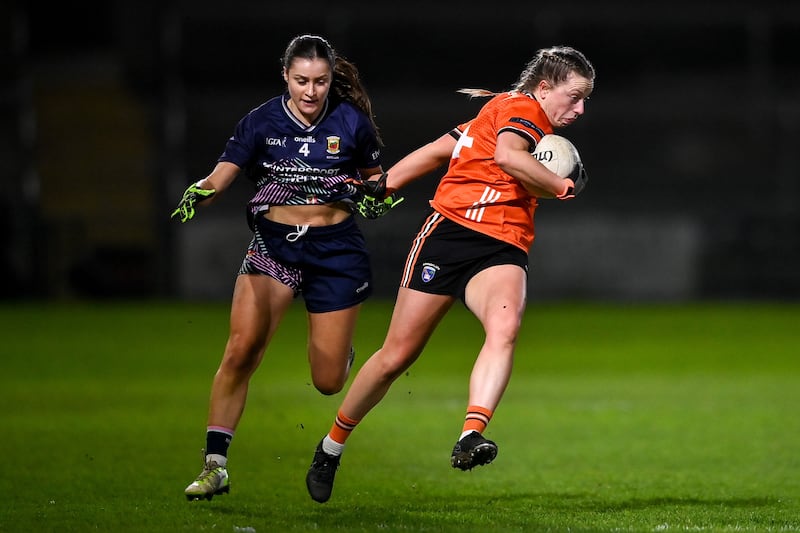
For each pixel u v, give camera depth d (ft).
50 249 343.05
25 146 378.53
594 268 349.82
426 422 124.57
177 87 377.09
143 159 375.04
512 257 67.05
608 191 373.40
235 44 387.55
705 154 380.37
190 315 286.46
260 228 72.23
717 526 64.54
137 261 343.67
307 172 71.26
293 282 71.97
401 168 71.72
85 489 81.20
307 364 194.49
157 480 85.71
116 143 375.86
